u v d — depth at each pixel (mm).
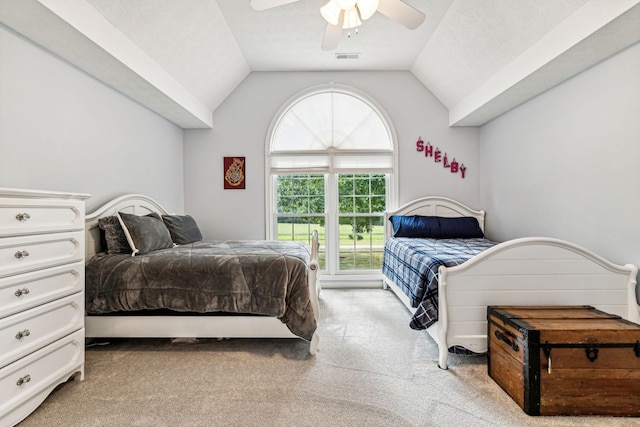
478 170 4180
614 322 1713
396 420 1574
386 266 3863
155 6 2365
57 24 1887
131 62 2463
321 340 2514
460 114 3842
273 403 1706
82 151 2498
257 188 4176
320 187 4316
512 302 2041
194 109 3607
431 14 2988
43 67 2150
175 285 2227
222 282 2230
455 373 2016
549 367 1591
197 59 3170
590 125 2441
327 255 4254
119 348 2377
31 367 1566
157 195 3568
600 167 2355
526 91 2951
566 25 2170
